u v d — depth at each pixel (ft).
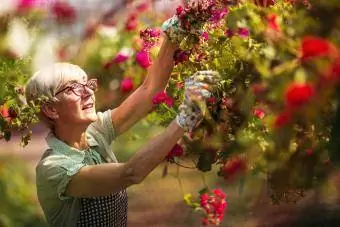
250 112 9.99
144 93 13.05
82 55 21.04
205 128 10.57
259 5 10.12
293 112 8.59
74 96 12.51
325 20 8.57
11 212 19.85
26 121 13.50
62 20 18.33
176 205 24.56
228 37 10.46
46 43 16.85
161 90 12.98
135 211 24.56
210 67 11.22
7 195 20.01
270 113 9.42
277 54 8.93
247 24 9.34
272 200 11.35
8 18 16.52
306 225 21.65
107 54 21.09
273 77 8.82
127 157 25.61
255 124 9.92
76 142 12.78
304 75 8.30
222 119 10.49
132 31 20.40
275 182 10.11
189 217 23.41
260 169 10.25
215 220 11.73
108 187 11.63
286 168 9.83
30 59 15.42
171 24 11.87
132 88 19.69
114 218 12.86
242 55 9.45
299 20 8.81
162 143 10.92
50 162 12.30
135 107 13.14
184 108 10.55
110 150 13.41
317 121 9.09
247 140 9.99
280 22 9.20
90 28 20.76
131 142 25.27
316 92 8.27
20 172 21.15
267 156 9.86
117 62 20.04
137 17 20.34
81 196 12.06
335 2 8.45
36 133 32.17
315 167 9.82
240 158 10.73
